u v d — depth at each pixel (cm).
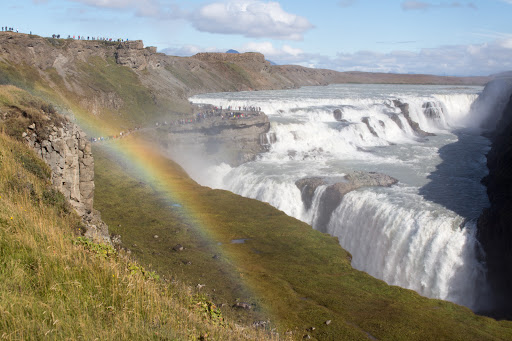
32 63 11062
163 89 14800
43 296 1186
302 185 7112
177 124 9500
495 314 4606
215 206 5869
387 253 5609
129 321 1173
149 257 3872
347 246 6194
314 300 3391
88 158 3262
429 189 6619
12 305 1042
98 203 5503
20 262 1295
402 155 9169
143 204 5662
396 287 3756
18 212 1614
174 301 1559
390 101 13225
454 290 5031
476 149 9588
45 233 1530
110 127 10375
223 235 4831
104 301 1266
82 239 1719
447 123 13575
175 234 4706
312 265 4175
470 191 6488
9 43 10706
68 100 10625
